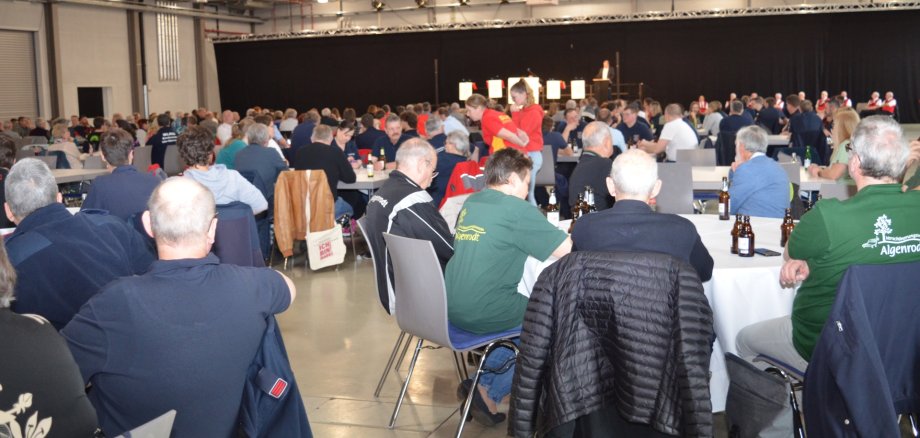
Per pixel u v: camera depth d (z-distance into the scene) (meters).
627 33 20.81
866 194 2.43
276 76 22.89
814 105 20.14
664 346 2.06
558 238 2.89
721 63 20.53
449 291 3.01
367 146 8.95
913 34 19.39
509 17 21.36
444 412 3.48
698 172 6.20
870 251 2.38
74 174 6.98
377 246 3.48
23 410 1.44
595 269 2.11
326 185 6.16
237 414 1.94
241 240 4.25
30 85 16.97
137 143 12.23
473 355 3.98
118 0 18.42
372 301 5.35
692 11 19.95
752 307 2.94
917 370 2.29
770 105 12.20
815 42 19.92
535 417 2.19
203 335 1.85
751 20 20.03
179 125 10.76
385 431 3.29
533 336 2.16
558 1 20.67
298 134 8.86
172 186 1.94
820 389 2.18
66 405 1.51
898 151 2.42
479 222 2.96
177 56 20.47
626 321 2.07
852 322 2.09
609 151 5.27
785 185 4.20
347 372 4.01
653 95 20.97
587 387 2.13
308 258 6.47
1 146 4.63
